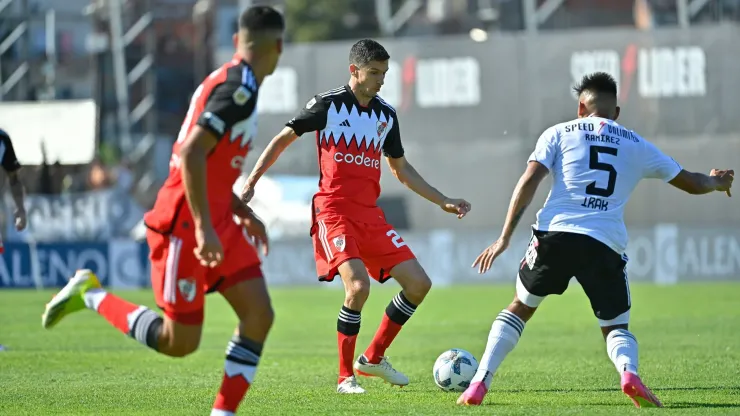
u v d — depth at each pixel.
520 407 20.84
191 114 17.11
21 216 33.50
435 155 83.44
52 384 25.94
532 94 82.56
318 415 20.19
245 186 24.66
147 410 21.28
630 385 20.06
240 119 16.73
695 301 55.84
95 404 22.25
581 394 23.27
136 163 90.94
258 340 17.45
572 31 81.88
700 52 80.19
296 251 77.06
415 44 83.88
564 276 20.75
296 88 85.06
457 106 83.62
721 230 72.94
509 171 82.38
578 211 20.53
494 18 93.00
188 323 17.50
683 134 80.81
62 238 74.88
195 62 98.44
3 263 71.81
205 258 16.28
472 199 83.06
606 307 20.80
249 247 17.72
